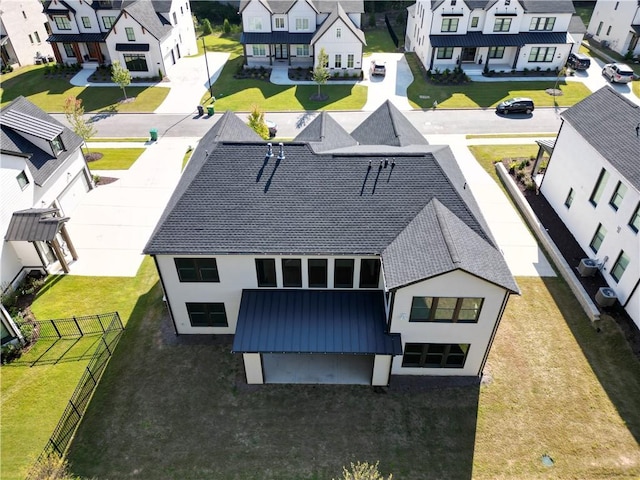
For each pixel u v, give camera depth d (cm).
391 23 8669
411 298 1947
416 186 2266
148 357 2359
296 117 5009
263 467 1895
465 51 6153
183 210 2222
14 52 6588
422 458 1925
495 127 4734
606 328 2456
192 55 6912
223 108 5241
